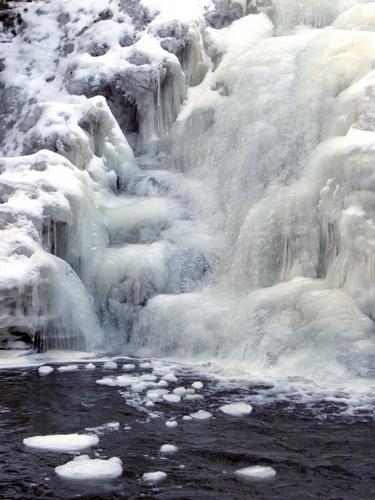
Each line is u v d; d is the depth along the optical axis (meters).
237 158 11.32
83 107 12.20
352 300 8.59
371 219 8.83
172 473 5.33
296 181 10.25
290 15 13.37
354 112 10.17
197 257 10.65
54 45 14.48
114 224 10.98
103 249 10.61
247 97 11.87
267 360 8.52
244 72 12.17
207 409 6.93
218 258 10.64
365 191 8.97
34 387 7.81
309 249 9.45
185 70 13.16
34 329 9.43
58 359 9.22
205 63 13.16
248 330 8.90
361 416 6.65
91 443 5.96
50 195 10.16
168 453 5.75
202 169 11.91
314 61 11.41
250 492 4.98
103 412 6.87
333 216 9.20
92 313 9.94
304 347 8.42
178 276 10.53
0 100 13.96
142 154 12.82
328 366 8.02
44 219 9.98
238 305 9.34
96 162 11.78
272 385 7.77
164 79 12.84
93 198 11.05
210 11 13.71
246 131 11.38
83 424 6.51
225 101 12.15
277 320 8.80
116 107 13.09
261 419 6.59
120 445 5.95
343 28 12.49
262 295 9.15
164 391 7.54
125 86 12.90
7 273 9.20
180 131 12.51
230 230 10.87
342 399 7.17
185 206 11.41
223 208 11.22
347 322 8.29
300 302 8.80
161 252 10.52
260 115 11.49
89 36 13.88
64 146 11.71
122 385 7.86
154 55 12.81
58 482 5.17
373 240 8.62
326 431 6.23
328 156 9.52
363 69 10.98
